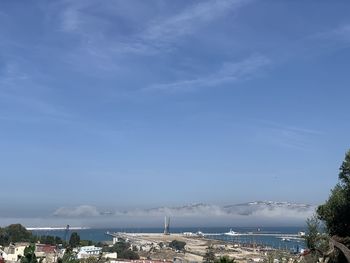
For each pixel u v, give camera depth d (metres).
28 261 29.06
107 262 45.78
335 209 31.92
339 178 32.94
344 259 27.61
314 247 29.34
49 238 144.38
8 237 158.50
